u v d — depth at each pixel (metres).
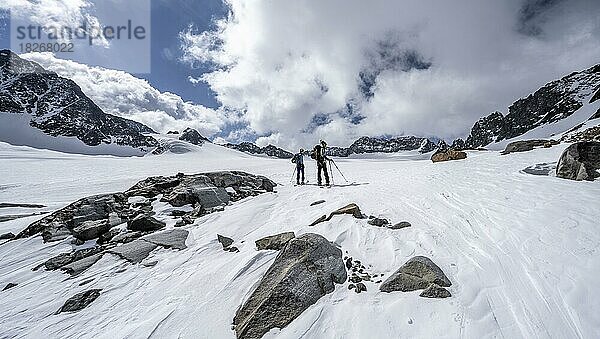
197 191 11.41
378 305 4.14
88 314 5.19
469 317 3.68
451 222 6.78
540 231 5.46
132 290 5.80
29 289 6.39
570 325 3.35
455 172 14.57
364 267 5.31
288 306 4.25
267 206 10.41
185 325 4.47
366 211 8.37
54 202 18.25
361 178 19.02
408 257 5.36
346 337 3.70
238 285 5.26
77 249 8.32
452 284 4.35
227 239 7.57
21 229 10.55
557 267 4.30
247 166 47.47
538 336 3.29
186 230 8.53
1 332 4.96
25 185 27.75
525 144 23.73
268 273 4.91
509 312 3.68
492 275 4.42
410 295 4.23
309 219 8.16
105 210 10.56
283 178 23.00
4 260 7.91
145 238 7.97
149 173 40.56
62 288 6.25
